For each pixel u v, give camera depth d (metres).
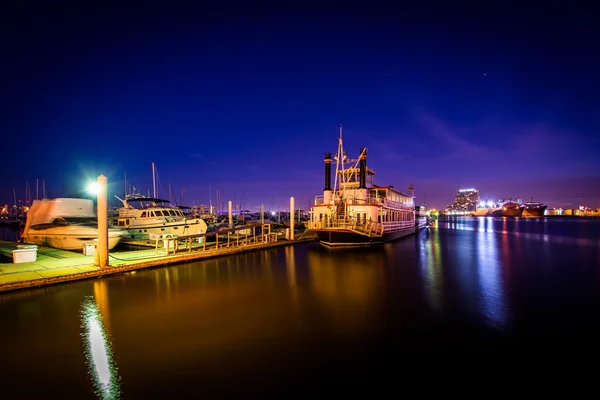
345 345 10.21
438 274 21.61
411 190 57.97
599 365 8.97
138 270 20.30
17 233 68.62
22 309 13.16
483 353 9.70
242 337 10.75
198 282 18.23
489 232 73.81
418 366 8.88
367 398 7.40
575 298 15.77
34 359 9.08
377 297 15.77
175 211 38.28
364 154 37.53
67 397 7.33
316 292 16.58
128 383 7.93
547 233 71.00
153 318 12.41
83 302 14.19
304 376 8.32
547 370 8.70
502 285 18.53
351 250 33.03
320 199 40.81
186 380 8.09
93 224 28.78
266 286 17.69
